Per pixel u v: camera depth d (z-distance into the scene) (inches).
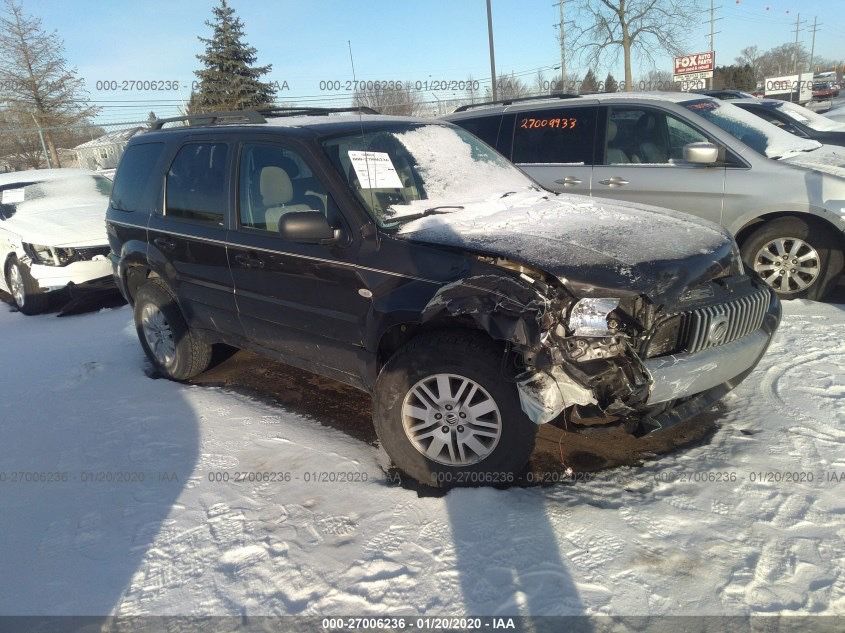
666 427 113.7
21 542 118.8
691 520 110.8
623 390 109.0
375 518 117.6
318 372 152.8
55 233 289.3
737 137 223.6
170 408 173.6
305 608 97.8
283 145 149.1
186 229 173.3
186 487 133.0
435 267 121.6
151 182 189.5
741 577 97.2
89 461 147.1
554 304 109.4
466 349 116.0
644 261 115.0
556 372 106.7
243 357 213.6
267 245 148.9
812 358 171.3
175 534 117.4
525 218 138.3
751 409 147.5
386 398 125.3
